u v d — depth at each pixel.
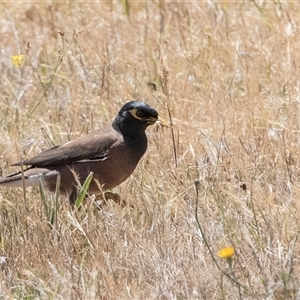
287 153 12.89
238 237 10.86
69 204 12.12
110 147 12.35
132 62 16.34
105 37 17.16
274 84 14.96
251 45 16.45
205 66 15.94
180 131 13.74
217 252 10.59
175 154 12.96
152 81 15.83
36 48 17.61
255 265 10.30
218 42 16.55
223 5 18.00
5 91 16.19
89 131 14.38
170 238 10.94
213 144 13.15
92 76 16.27
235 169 12.55
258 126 13.80
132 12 18.38
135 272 10.34
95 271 10.05
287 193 11.88
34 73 16.52
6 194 12.53
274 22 16.77
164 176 12.60
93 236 11.08
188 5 18.19
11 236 11.31
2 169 13.35
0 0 19.23
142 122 12.46
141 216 11.68
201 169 12.61
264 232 10.90
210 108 14.20
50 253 10.78
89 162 12.36
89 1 18.77
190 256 10.60
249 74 15.30
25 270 10.34
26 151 13.84
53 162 12.38
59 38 17.59
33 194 12.60
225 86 15.23
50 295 9.94
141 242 10.82
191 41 16.94
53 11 18.77
